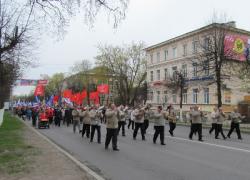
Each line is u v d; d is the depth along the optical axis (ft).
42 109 111.75
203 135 77.51
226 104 170.09
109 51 229.25
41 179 27.78
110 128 50.47
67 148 52.11
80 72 301.84
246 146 55.01
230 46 135.03
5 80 108.99
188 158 41.98
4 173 30.22
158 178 30.42
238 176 31.22
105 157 42.93
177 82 167.73
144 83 233.55
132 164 37.70
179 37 197.98
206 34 145.48
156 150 49.55
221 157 42.78
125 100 228.63
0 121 98.27
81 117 84.48
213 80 146.82
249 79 132.36
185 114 159.33
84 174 29.94
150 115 74.84
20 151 44.29
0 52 58.95
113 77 230.27
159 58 224.74
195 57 152.15
